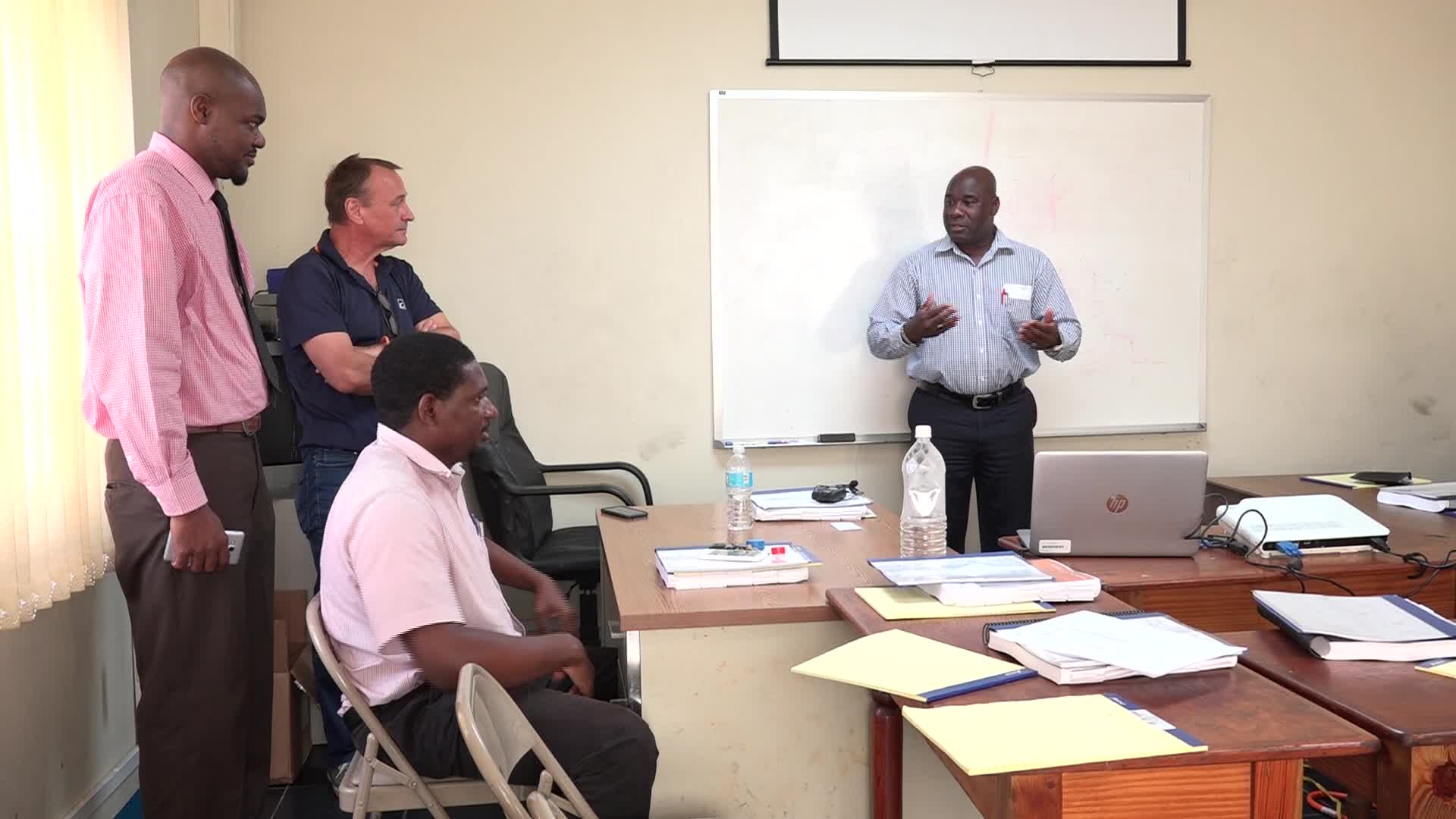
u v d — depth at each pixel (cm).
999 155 393
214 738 215
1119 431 407
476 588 190
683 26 378
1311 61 409
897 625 172
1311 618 159
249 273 245
